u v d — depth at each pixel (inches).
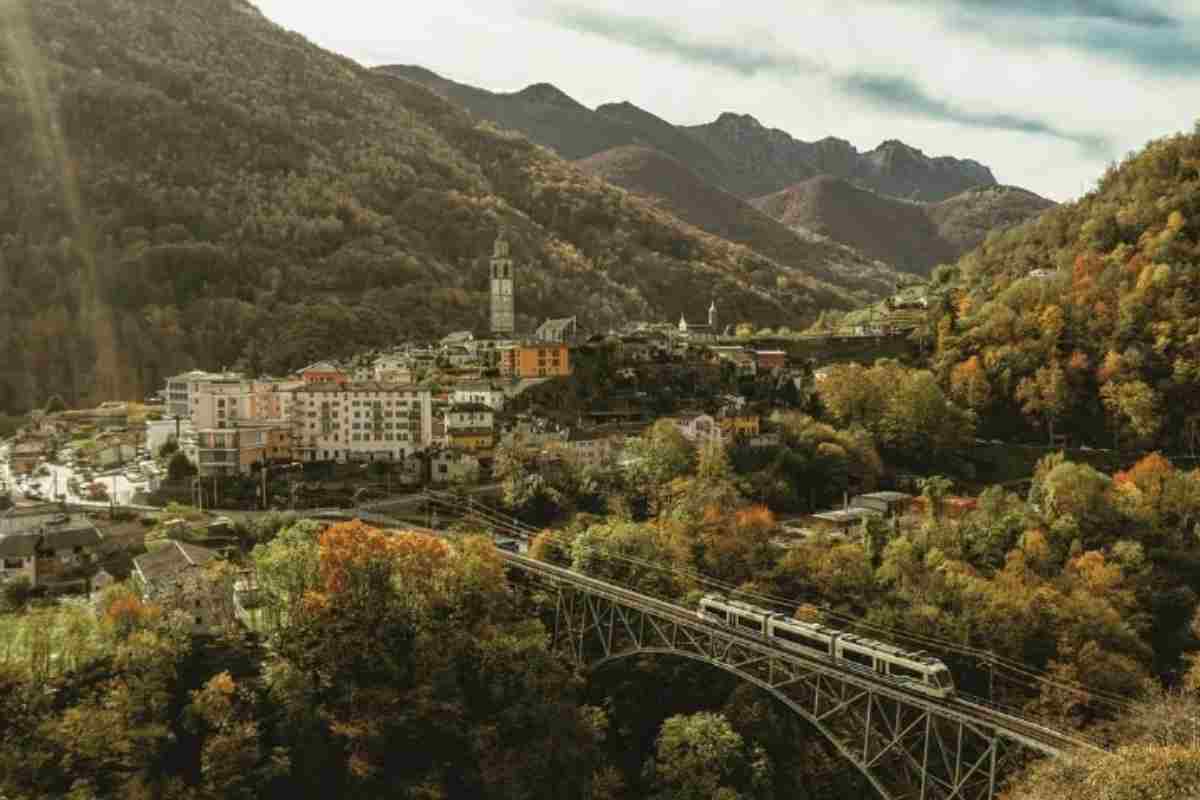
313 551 5054.1
